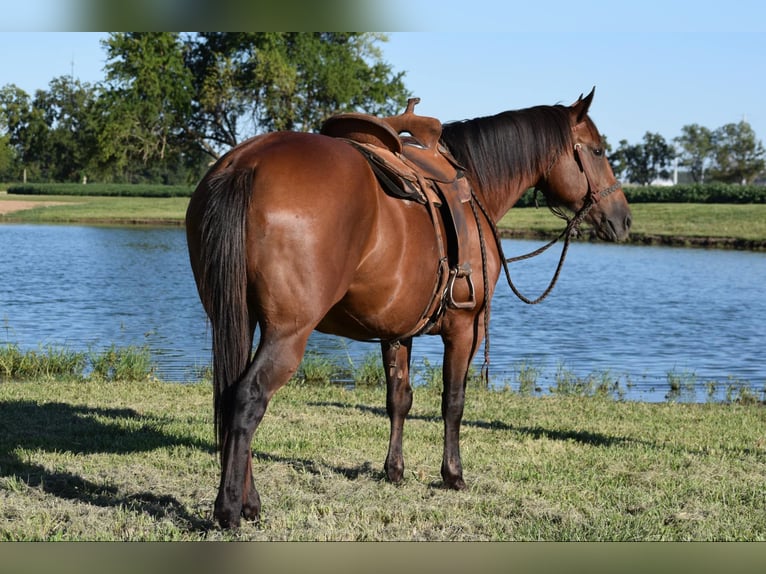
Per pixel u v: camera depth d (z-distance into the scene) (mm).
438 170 5047
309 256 3943
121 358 10789
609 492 5531
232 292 3902
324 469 5895
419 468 6031
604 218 6168
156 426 7211
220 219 3914
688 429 8055
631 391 10867
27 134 103625
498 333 15719
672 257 33375
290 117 50750
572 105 6047
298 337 4008
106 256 31016
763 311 19094
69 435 6766
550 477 5883
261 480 5492
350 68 51406
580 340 15008
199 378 10844
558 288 23422
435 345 14125
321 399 9164
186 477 5531
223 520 4070
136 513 4684
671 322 17328
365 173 4281
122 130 49250
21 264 27641
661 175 118188
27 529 4332
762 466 6465
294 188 3957
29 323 15570
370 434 7188
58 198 75375
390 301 4504
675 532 4770
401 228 4461
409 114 5199
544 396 9953
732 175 103312
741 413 9055
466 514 4957
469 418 8305
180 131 52969
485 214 5367
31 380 10312
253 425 3949
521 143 5773
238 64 50938
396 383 5598
